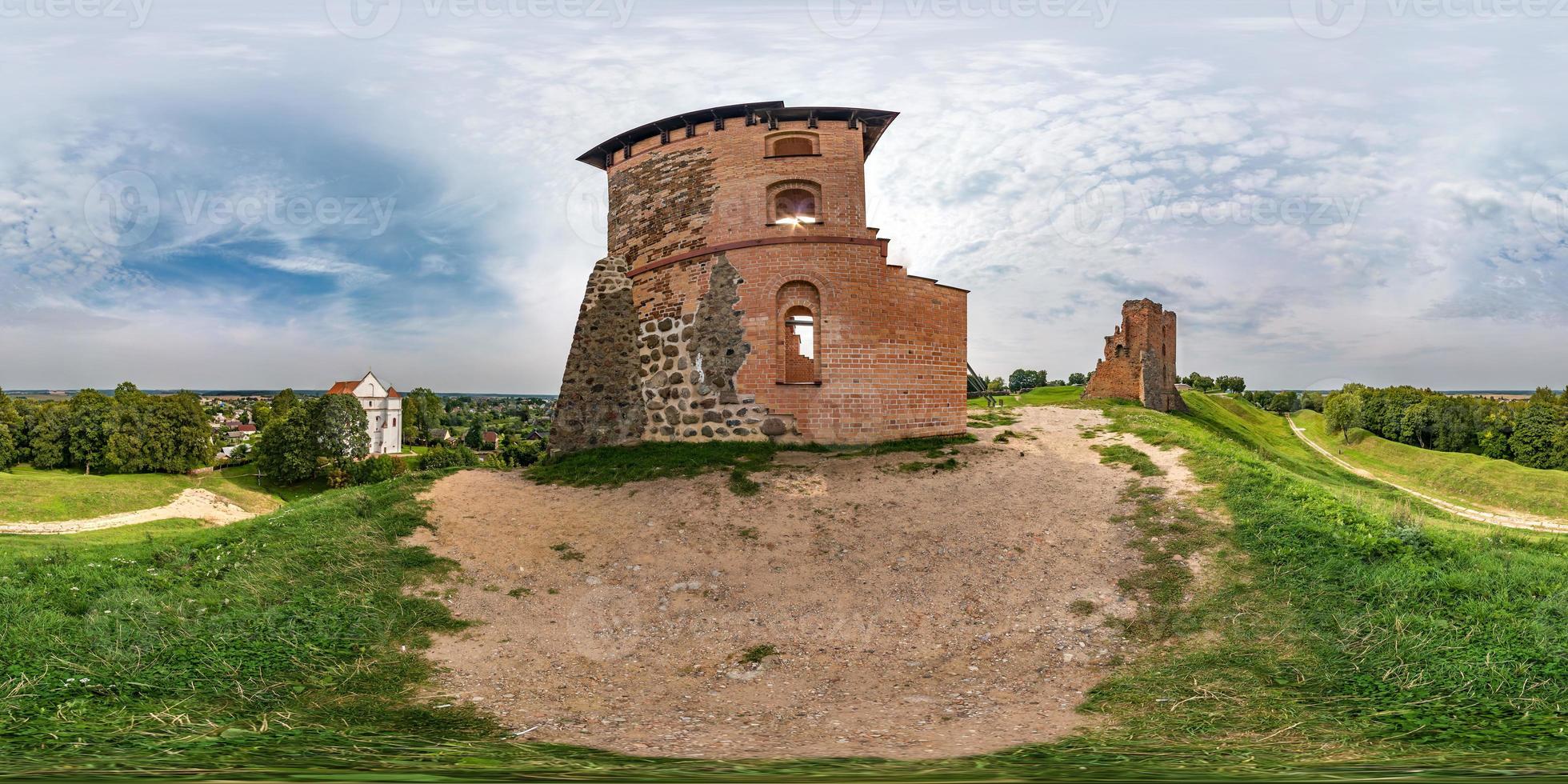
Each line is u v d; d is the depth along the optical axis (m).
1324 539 10.03
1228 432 32.16
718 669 8.28
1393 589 8.58
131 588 9.66
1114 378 41.50
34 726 5.70
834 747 5.81
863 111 18.00
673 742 6.05
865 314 17.62
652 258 19.70
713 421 17.97
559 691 7.69
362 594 9.90
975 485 14.03
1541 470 45.72
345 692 7.34
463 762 5.02
